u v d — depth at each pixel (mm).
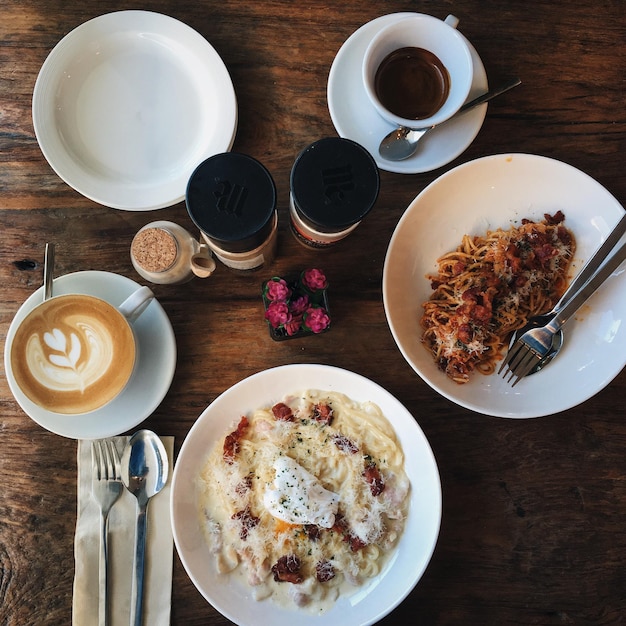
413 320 685
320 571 637
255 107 698
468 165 652
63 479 668
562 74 699
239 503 648
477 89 679
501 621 673
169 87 685
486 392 668
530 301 681
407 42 659
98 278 663
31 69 693
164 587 654
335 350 688
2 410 673
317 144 563
